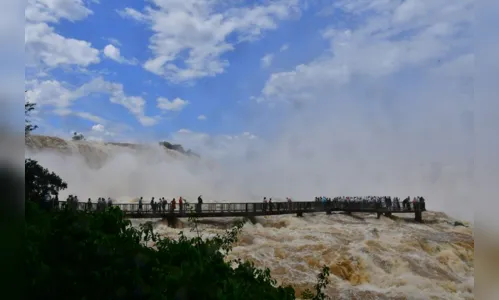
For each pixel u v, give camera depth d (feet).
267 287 15.78
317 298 21.22
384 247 86.38
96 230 11.41
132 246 11.33
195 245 14.24
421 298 66.54
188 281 9.76
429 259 84.07
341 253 80.28
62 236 10.35
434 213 162.71
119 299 9.71
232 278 14.43
